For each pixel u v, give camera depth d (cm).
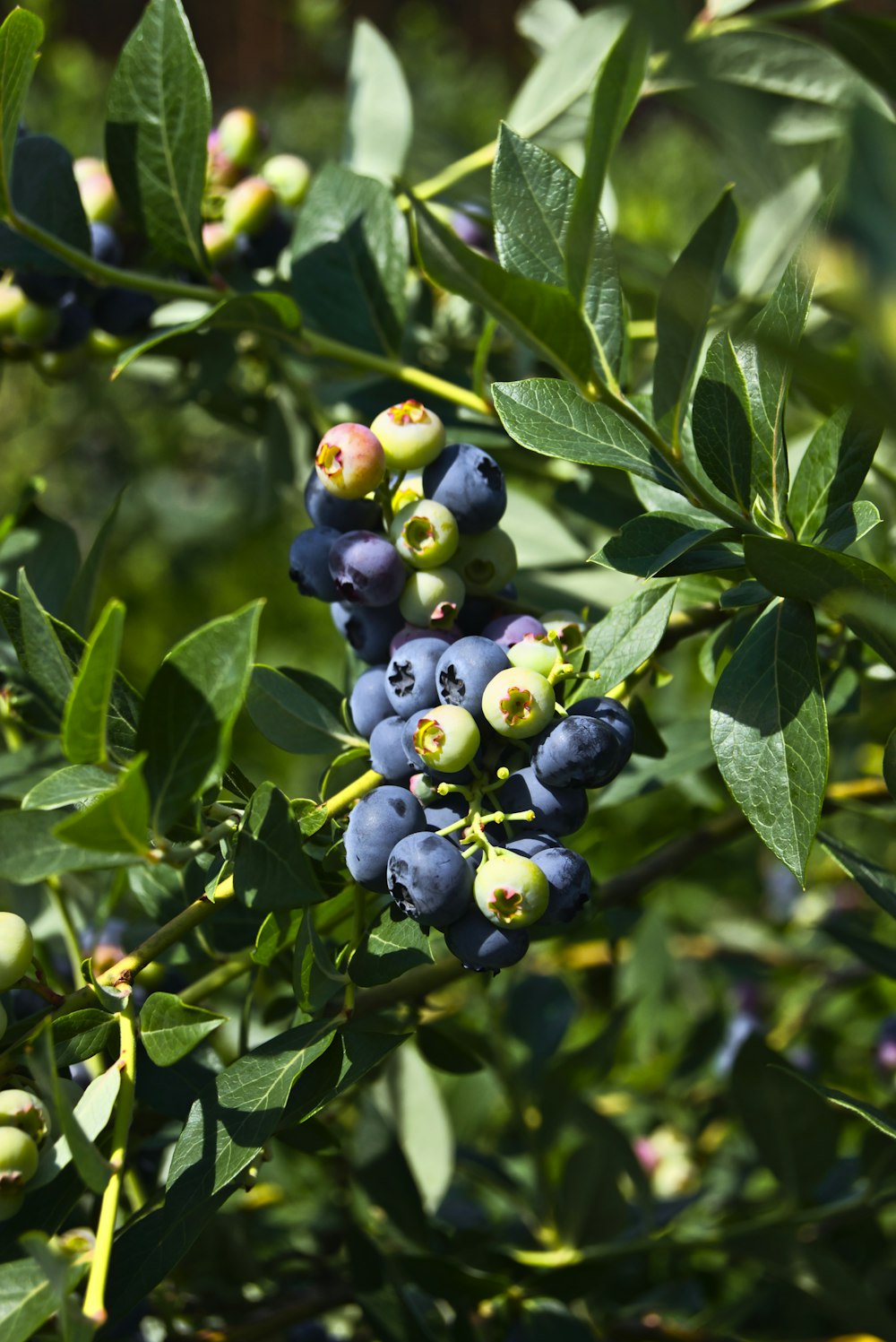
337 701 74
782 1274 83
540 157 70
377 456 70
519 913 67
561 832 68
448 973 75
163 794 66
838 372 58
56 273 78
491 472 70
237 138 86
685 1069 109
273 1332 81
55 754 78
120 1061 67
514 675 67
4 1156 65
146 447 215
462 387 84
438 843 67
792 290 69
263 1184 98
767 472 70
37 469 214
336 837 70
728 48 87
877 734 98
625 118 64
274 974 83
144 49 77
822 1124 83
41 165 78
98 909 84
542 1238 88
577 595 87
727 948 122
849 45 71
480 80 348
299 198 87
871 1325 83
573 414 69
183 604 216
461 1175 109
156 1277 67
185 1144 68
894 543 85
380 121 93
